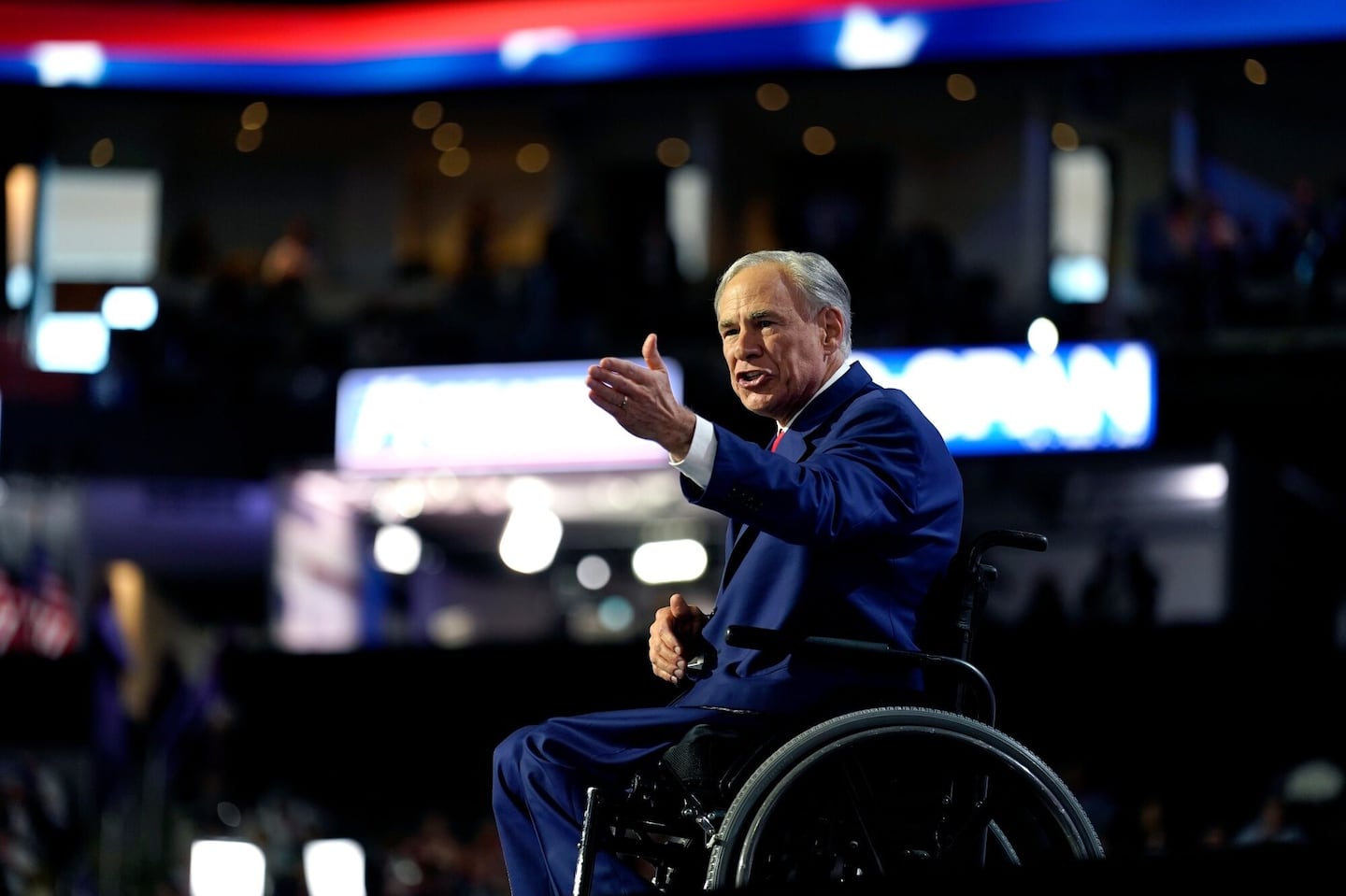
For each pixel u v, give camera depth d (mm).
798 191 29766
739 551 5125
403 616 27641
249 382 23344
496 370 22562
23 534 23516
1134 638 16875
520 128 29812
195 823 18844
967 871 3768
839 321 5184
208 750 19172
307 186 29938
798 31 23547
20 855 18719
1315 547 20484
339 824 18547
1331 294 20297
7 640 22156
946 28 23016
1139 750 16688
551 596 27812
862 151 29203
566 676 18547
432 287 26891
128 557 24016
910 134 28891
